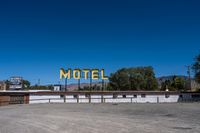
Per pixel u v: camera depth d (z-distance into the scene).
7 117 23.88
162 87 104.56
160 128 15.51
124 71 98.62
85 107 38.47
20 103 58.16
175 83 103.19
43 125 17.61
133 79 97.31
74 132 14.35
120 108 35.47
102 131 14.56
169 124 17.41
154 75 99.50
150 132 14.03
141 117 22.48
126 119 20.84
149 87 98.12
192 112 27.62
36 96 60.47
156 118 21.52
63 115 25.08
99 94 64.31
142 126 16.45
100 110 31.84
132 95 66.19
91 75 72.56
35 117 23.39
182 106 39.31
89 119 21.05
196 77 68.81
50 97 61.69
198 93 70.50
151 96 67.19
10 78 70.06
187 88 102.69
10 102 56.38
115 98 64.69
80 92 63.25
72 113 27.44
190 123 17.92
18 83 70.06
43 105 45.84
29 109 35.12
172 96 68.56
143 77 97.62
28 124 18.30
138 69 98.75
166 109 32.59
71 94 62.81
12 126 17.31
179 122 18.55
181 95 69.25
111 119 20.92
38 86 99.75
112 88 99.25
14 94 57.72
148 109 32.91
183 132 13.98
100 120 20.22
